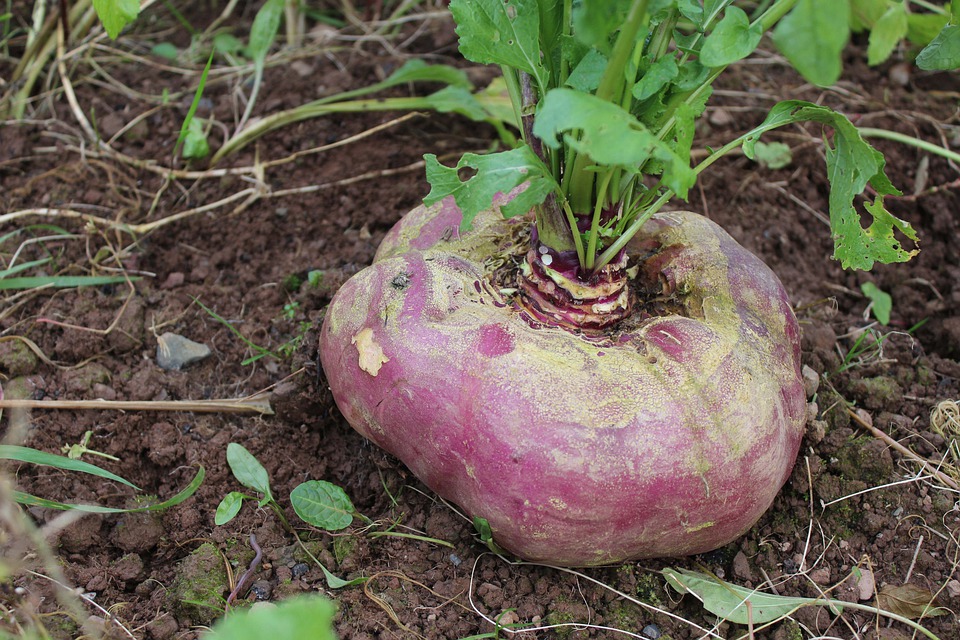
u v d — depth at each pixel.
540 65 0.59
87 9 0.87
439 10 0.91
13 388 0.68
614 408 0.57
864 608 0.61
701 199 0.78
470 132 0.82
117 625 0.59
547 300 0.61
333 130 0.82
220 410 0.69
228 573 0.62
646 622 0.61
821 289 0.75
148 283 0.74
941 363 0.71
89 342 0.70
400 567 0.62
